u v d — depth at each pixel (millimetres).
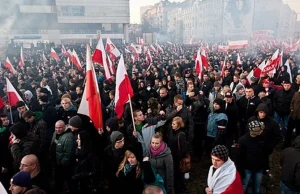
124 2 75312
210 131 6184
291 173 3816
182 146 4988
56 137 5105
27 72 15562
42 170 4262
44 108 6797
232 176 3406
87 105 5250
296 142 3857
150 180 3748
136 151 4473
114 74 11547
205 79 9984
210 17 67625
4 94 10219
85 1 72062
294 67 14289
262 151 4547
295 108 7027
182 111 5668
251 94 6883
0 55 30891
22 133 4465
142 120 5520
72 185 5059
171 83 8656
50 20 71250
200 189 5668
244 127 6980
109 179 4281
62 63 22000
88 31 74750
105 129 5637
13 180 3086
